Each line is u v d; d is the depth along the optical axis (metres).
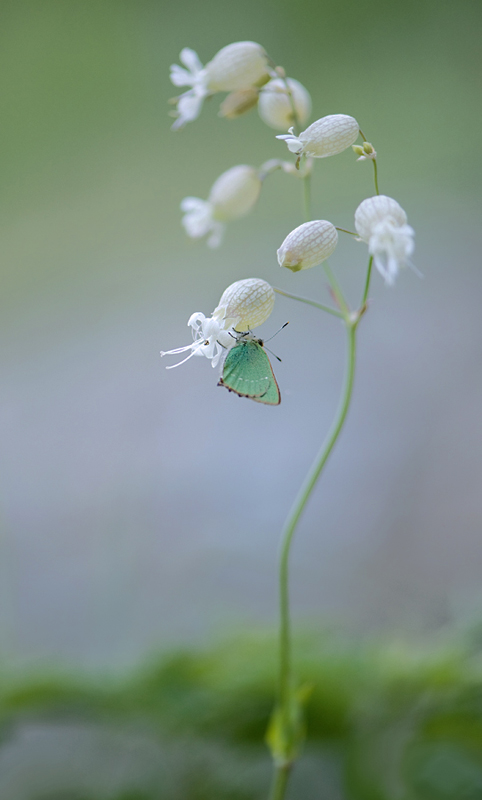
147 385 0.99
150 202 1.49
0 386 1.05
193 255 1.32
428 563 0.69
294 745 0.51
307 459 0.83
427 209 1.31
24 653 0.62
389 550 0.71
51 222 1.50
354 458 0.83
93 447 0.89
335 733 0.53
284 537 0.52
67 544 0.73
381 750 0.53
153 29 1.90
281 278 1.17
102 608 0.66
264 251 1.28
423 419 0.86
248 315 0.52
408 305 1.05
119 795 0.53
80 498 0.79
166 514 0.76
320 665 0.54
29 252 1.44
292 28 1.88
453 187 1.34
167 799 0.53
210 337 0.52
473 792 0.52
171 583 0.67
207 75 0.55
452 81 1.68
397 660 0.54
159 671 0.54
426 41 1.81
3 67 1.85
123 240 1.42
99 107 1.79
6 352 1.15
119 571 0.67
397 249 0.50
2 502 0.80
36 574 0.69
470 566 0.68
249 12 1.90
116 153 1.64
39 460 0.87
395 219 0.50
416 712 0.53
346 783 0.53
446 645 0.54
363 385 0.93
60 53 1.85
